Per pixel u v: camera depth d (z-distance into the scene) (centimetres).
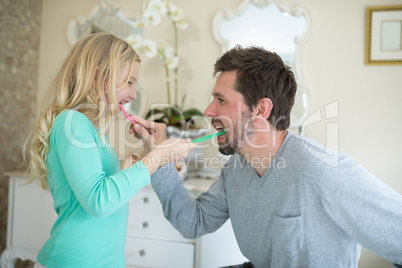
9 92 203
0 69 196
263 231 94
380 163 186
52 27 227
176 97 200
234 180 103
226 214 112
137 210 161
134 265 160
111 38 99
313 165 85
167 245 156
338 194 82
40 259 87
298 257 88
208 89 205
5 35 199
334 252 87
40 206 173
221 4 205
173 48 210
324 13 193
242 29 200
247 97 92
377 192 81
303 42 194
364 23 189
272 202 91
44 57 227
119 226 93
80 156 80
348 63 190
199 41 207
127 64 98
